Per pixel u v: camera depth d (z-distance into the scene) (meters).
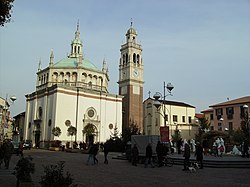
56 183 8.85
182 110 83.12
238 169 22.41
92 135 63.22
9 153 20.30
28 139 68.88
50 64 71.19
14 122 91.19
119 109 70.69
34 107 68.56
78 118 62.75
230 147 45.50
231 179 16.45
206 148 37.84
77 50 80.19
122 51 87.44
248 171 20.92
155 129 80.44
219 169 22.38
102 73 72.69
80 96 64.00
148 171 20.53
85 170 20.61
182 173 19.44
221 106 73.44
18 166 11.78
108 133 67.38
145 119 85.06
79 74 68.62
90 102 65.75
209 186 13.85
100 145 56.88
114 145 50.06
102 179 15.91
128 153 28.97
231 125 70.00
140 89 83.31
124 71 85.00
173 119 80.81
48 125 62.25
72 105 62.78
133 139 28.72
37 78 73.94
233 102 71.12
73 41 80.44
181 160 26.66
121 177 16.88
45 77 71.25
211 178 16.84
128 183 14.51
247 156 30.92
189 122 83.62
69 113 61.97
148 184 14.27
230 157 31.27
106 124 67.56
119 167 23.33
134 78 82.94
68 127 60.97
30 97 71.62
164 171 20.61
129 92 81.00
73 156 36.47
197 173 19.48
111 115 68.94
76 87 63.97
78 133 62.12
